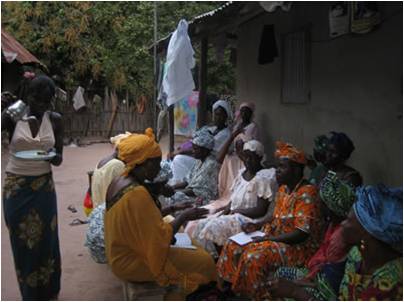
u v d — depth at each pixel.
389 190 2.07
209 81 15.02
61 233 5.47
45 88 3.33
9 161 3.38
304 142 5.30
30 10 16.17
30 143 3.30
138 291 2.87
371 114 3.96
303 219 3.01
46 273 3.52
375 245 1.98
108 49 16.84
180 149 6.23
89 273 4.24
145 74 16.61
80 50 16.56
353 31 4.04
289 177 3.18
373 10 3.80
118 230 2.81
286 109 5.79
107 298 3.72
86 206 5.05
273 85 6.18
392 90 3.67
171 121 8.99
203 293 3.28
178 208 3.60
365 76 4.03
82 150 13.38
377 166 3.91
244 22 6.95
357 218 2.01
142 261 2.88
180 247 3.04
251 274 3.04
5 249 4.81
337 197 2.57
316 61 4.95
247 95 7.17
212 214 4.07
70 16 16.38
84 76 17.28
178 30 5.83
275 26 6.02
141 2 16.42
